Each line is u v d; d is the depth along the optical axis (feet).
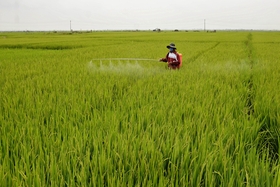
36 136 11.15
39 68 34.88
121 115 14.03
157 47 79.97
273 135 13.15
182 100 16.55
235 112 15.87
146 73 29.48
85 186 7.72
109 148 9.80
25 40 153.07
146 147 9.98
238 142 10.88
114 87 23.13
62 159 9.05
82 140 10.80
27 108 16.01
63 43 115.44
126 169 9.05
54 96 19.20
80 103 17.15
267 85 22.21
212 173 8.39
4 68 35.65
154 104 16.63
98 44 106.93
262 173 8.30
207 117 13.96
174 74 28.66
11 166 9.57
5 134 11.96
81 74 28.37
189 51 64.59
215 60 42.78
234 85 23.31
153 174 8.57
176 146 9.80
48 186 8.07
